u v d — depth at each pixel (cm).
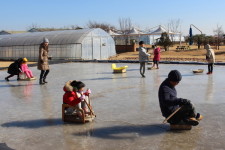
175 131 549
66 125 602
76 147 484
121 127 581
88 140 514
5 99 891
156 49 1703
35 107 769
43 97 906
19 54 3603
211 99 825
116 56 3538
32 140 521
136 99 841
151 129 564
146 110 711
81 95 602
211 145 479
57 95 934
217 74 1395
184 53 3659
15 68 1310
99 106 761
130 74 1466
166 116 541
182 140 503
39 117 669
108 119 638
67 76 1452
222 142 491
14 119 658
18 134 554
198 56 3269
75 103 604
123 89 1019
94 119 640
